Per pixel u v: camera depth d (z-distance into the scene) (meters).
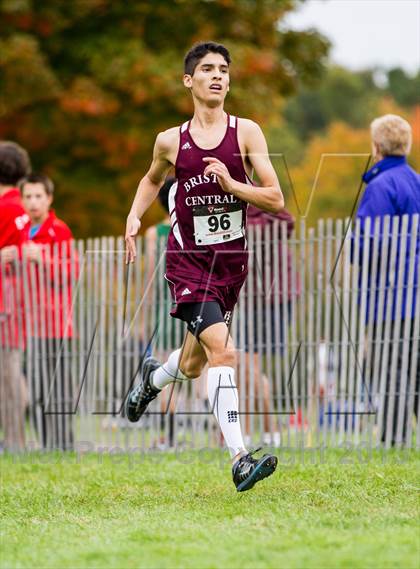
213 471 13.20
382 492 10.97
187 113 35.31
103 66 34.44
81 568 8.29
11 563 8.51
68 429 16.78
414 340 14.33
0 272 17.05
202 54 10.86
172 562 8.32
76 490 12.38
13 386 17.08
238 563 8.21
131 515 10.47
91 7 34.91
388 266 14.49
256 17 37.16
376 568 7.95
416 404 14.57
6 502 11.78
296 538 8.93
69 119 35.31
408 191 14.62
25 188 17.05
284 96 39.56
